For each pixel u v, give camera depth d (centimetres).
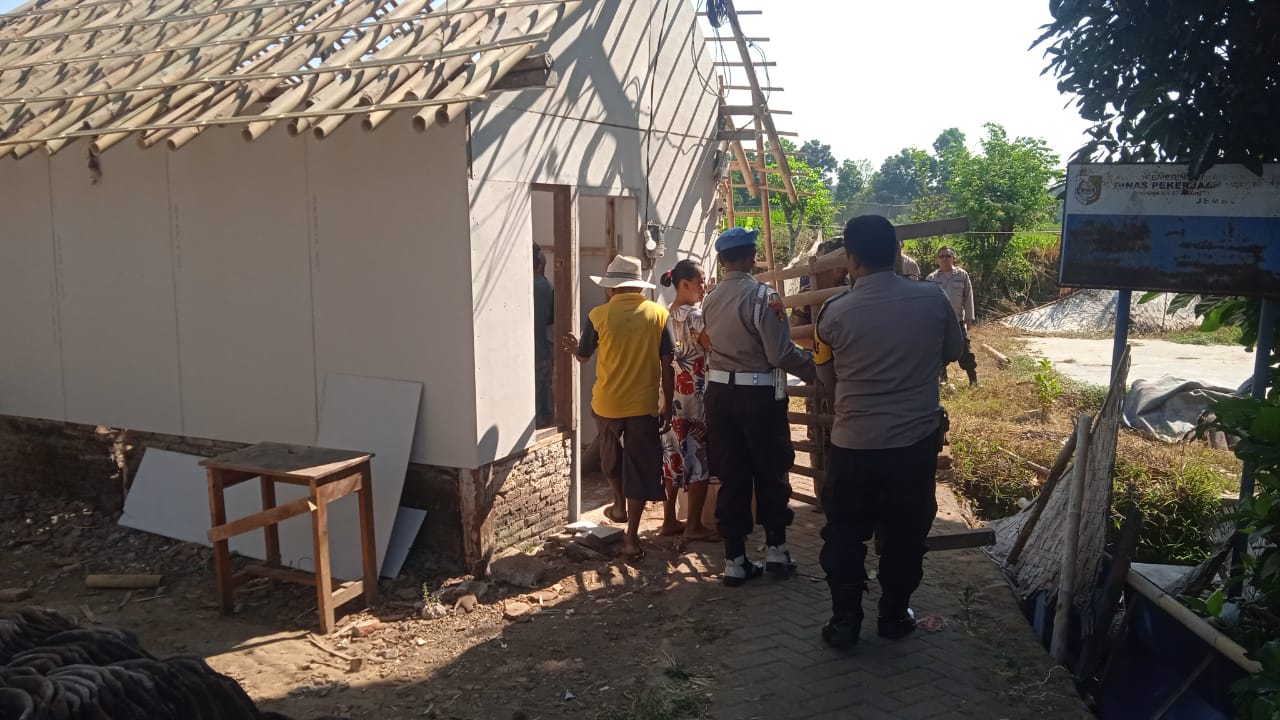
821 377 478
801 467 676
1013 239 2186
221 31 623
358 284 564
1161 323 1911
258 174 587
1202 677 409
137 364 657
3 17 811
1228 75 439
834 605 450
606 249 736
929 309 427
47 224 674
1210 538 630
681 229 815
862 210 3947
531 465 599
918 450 427
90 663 216
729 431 528
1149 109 473
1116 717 436
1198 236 480
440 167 523
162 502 648
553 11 543
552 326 730
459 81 465
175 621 520
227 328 617
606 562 581
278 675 449
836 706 400
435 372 548
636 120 707
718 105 875
